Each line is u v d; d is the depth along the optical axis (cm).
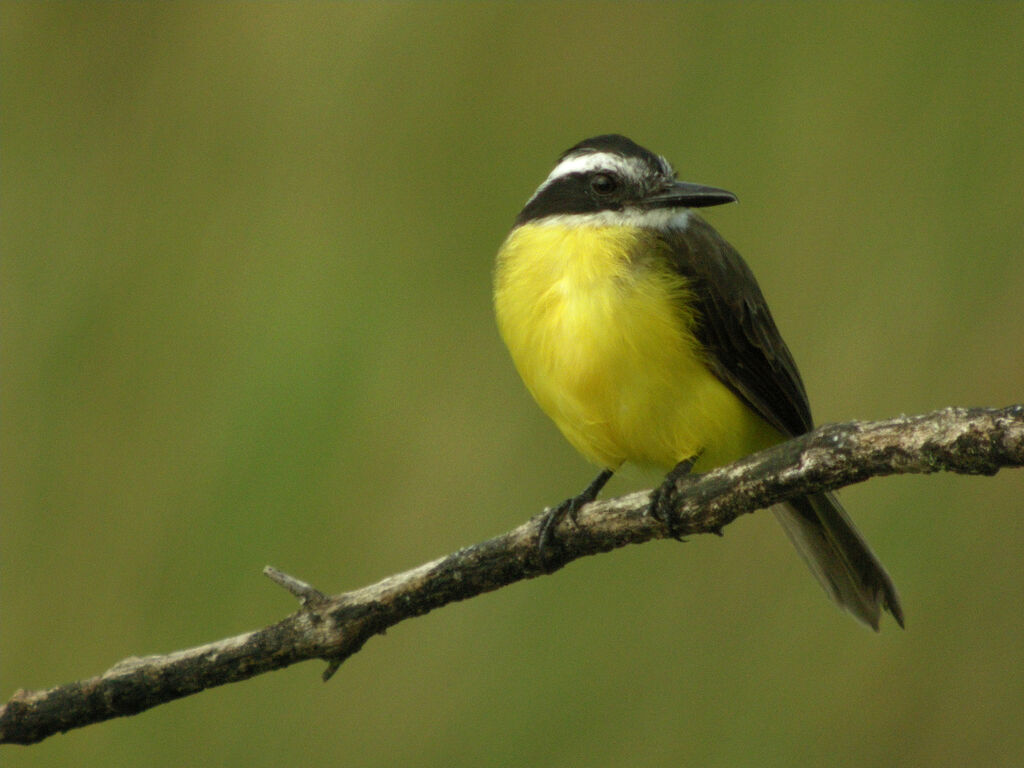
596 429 962
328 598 856
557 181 1020
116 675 858
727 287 980
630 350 926
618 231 977
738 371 963
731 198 998
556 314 943
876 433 738
